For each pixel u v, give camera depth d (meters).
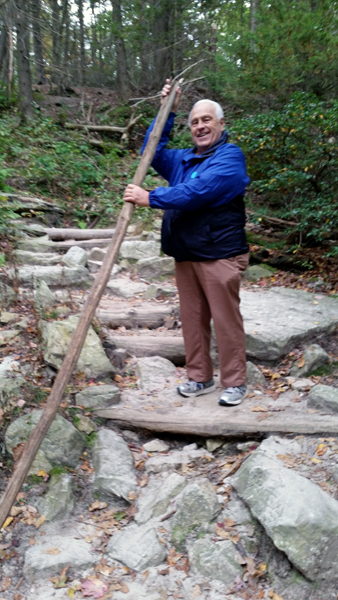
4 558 2.28
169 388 3.28
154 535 2.34
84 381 3.21
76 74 16.11
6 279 4.39
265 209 6.60
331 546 2.10
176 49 13.29
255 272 5.40
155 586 2.14
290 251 5.76
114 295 4.70
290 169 5.58
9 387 2.94
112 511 2.53
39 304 3.83
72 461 2.71
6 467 2.66
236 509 2.42
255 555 2.26
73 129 10.61
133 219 6.88
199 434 2.81
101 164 8.70
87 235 6.12
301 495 2.24
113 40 13.92
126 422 2.93
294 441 2.70
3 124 8.92
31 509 2.47
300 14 6.55
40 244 5.46
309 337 3.72
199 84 12.82
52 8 14.01
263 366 3.54
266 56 6.73
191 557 2.24
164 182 8.15
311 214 5.20
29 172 7.49
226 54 7.73
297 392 3.19
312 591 2.06
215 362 3.62
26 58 10.27
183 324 3.08
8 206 5.93
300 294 4.64
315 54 6.49
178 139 10.48
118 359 3.52
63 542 2.34
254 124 5.71
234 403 3.01
